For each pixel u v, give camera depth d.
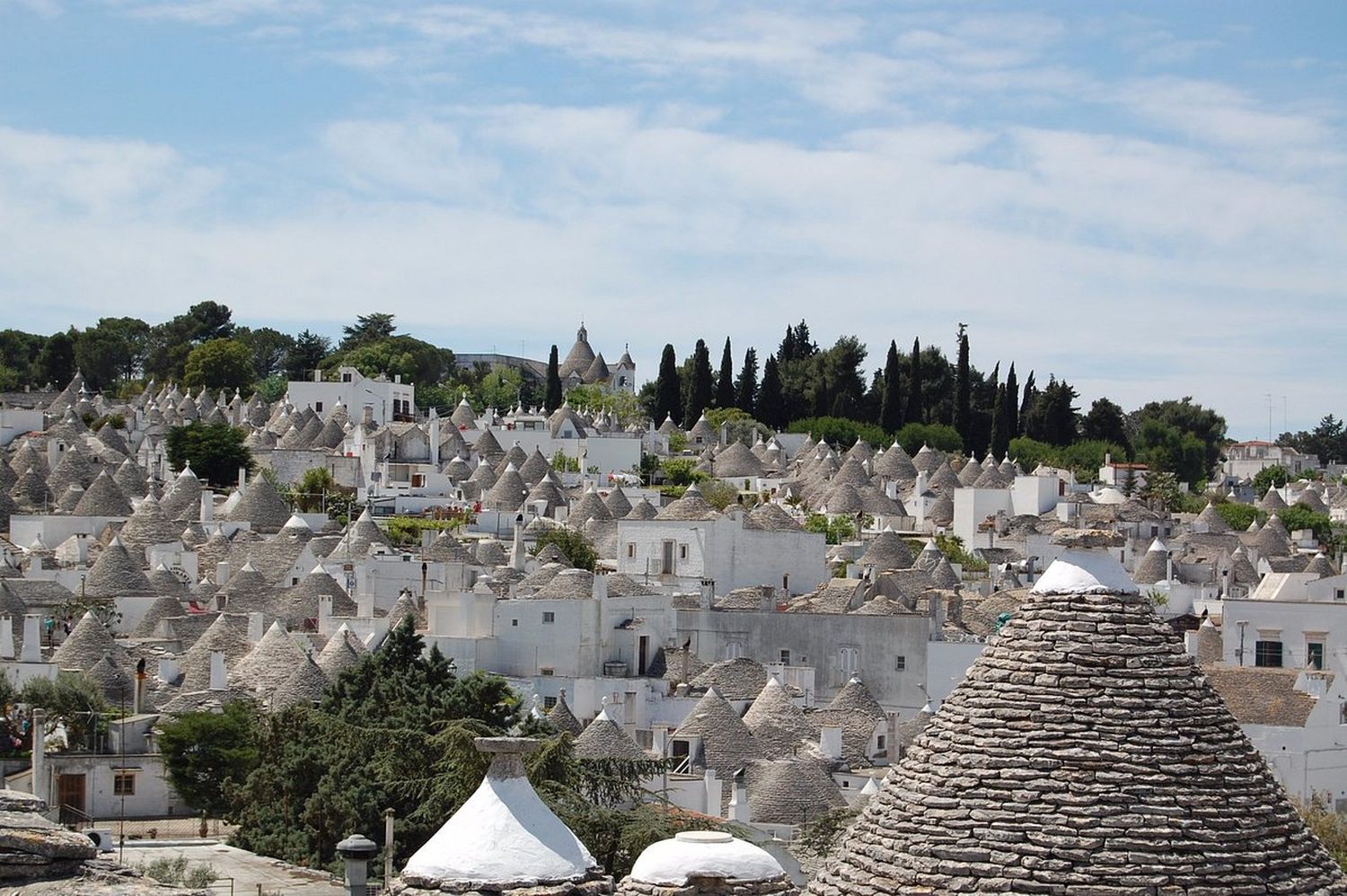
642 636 159.50
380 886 77.50
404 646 114.56
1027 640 42.31
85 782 116.31
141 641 158.50
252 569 183.00
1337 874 40.69
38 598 172.88
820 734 134.50
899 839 41.00
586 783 86.38
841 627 162.38
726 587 194.62
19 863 36.09
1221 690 129.88
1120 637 41.97
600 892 38.75
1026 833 40.09
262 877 92.69
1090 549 42.94
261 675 139.75
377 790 96.25
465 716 104.88
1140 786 40.34
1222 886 39.50
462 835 38.88
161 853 99.38
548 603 155.38
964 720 41.91
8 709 124.25
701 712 129.00
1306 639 147.38
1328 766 127.19
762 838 96.06
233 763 113.38
